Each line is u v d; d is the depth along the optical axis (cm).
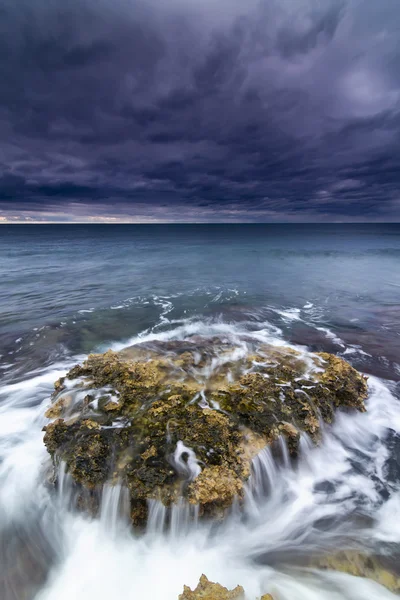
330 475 652
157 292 2223
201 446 613
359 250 4722
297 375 891
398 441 743
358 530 532
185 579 471
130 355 1022
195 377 885
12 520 553
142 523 535
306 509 578
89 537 534
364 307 1841
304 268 3231
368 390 927
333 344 1285
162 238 7800
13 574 473
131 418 692
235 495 540
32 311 1731
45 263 3488
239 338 1265
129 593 455
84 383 838
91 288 2317
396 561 472
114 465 580
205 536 530
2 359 1155
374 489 618
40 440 735
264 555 499
